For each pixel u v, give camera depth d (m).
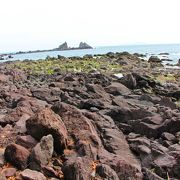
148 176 12.03
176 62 69.88
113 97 25.92
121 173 11.96
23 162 11.59
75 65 56.12
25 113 16.44
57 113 14.92
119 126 17.84
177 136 16.05
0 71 40.34
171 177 12.72
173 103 23.45
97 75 37.03
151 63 62.53
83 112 17.75
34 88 27.66
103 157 12.88
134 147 14.80
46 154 11.91
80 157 12.05
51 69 51.22
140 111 19.09
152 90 30.75
